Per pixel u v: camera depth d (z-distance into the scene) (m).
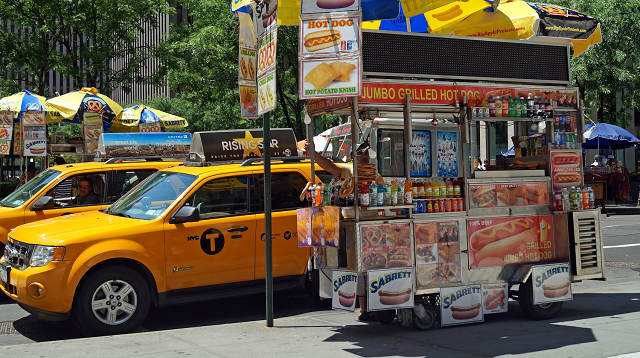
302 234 6.64
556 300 7.09
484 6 7.82
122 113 16.81
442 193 6.70
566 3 24.83
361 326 6.94
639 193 25.34
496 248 6.95
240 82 7.11
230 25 25.58
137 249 7.01
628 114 28.61
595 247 7.36
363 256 6.21
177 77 28.12
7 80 28.67
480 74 7.11
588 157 29.12
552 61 7.61
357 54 5.83
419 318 6.56
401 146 10.84
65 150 14.57
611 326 6.61
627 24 24.66
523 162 7.75
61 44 28.28
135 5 27.52
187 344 6.05
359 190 6.22
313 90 5.88
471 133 9.04
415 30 8.74
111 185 9.68
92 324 6.73
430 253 6.56
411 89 6.64
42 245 6.72
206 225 7.50
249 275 7.76
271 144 9.34
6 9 26.98
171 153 11.42
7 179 24.12
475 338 6.18
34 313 6.79
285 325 7.05
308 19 5.91
